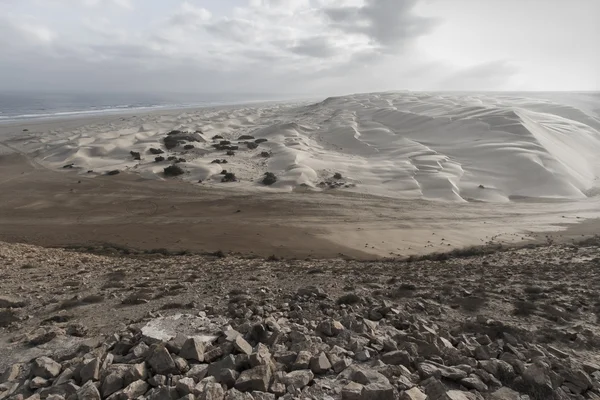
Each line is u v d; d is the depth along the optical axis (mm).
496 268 21016
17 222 43188
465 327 9461
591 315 11016
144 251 32281
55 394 5848
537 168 66750
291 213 47875
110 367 6445
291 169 66812
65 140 90625
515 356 7285
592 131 102812
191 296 12875
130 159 75250
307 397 5668
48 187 57531
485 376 6418
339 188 60219
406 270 20938
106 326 9641
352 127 101938
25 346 8281
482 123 90312
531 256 27719
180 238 38188
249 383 5844
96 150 80500
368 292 13703
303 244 37125
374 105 135500
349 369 6504
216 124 118875
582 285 15062
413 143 88312
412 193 59031
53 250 27594
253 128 116500
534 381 6281
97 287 14375
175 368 6371
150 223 43219
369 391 5508
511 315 10914
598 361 7777
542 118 104500
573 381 6516
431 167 70125
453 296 12992
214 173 65812
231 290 13789
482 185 62562
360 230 42125
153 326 8500
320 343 7520
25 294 13148
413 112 116688
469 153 77812
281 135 96500
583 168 75688
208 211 48094
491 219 48281
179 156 78438
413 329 8977
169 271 19016
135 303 11852
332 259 31625
